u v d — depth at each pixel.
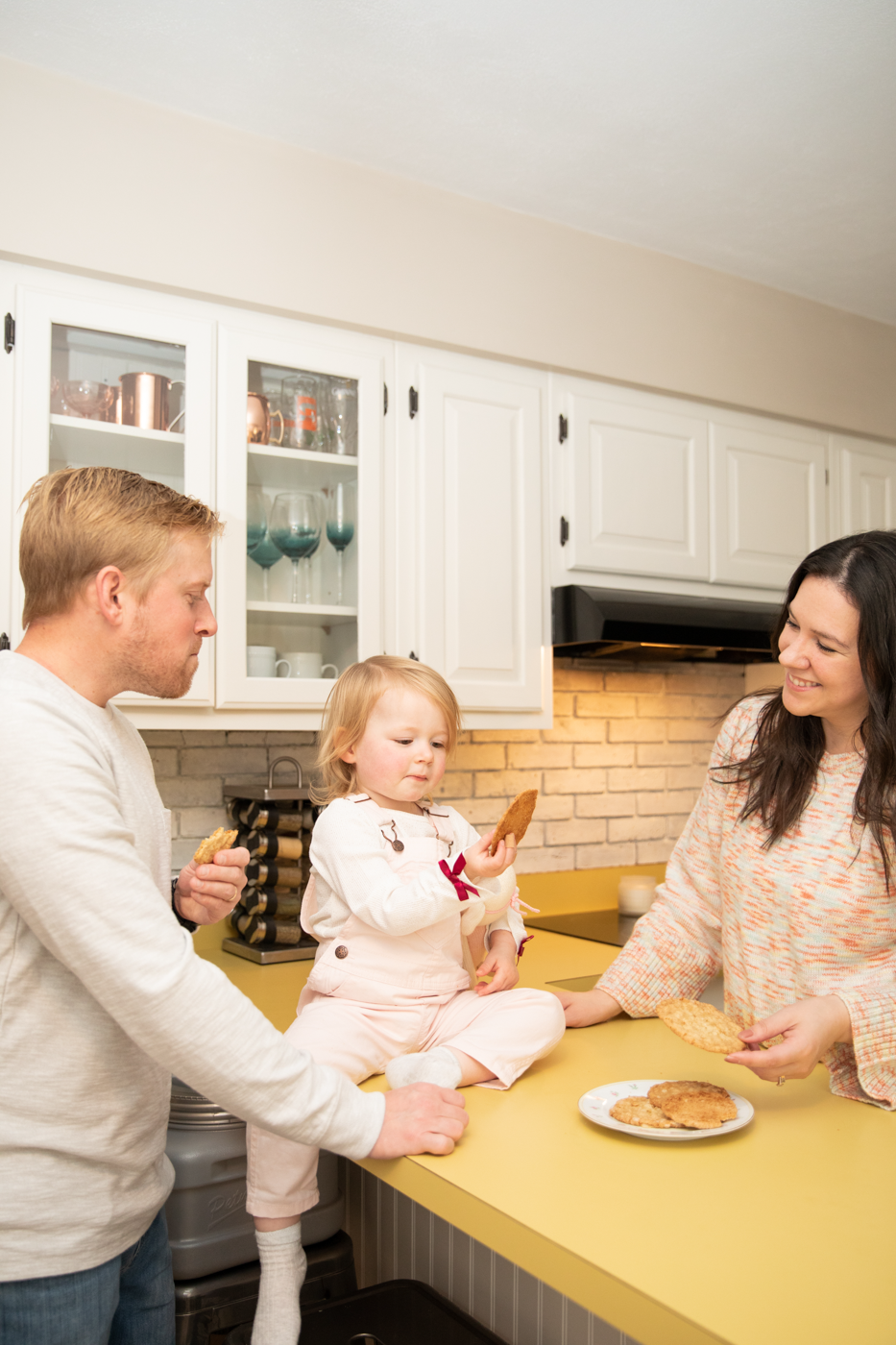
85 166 1.79
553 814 2.68
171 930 0.84
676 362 2.48
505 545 2.23
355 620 2.05
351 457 2.06
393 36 1.68
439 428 2.17
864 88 1.82
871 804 1.13
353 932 1.22
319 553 2.03
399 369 2.13
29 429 1.73
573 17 1.63
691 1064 1.22
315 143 2.00
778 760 1.22
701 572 2.51
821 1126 1.03
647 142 1.99
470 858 1.13
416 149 2.02
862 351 2.84
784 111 1.88
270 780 2.03
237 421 1.93
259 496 1.97
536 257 2.29
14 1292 0.86
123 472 0.96
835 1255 0.75
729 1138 0.99
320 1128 0.89
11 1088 0.85
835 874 1.16
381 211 2.09
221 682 1.88
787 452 2.69
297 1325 1.05
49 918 0.81
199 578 0.97
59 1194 0.87
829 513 2.76
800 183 2.14
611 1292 0.72
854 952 1.16
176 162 1.88
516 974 1.29
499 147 2.01
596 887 2.71
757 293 2.64
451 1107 0.99
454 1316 1.39
